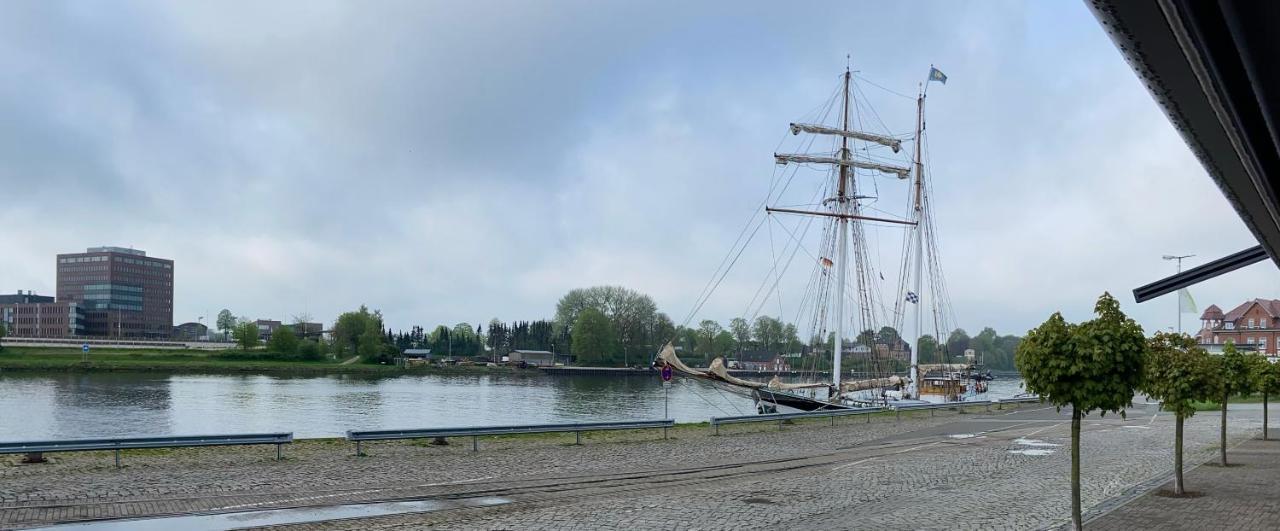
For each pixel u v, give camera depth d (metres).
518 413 67.94
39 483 18.67
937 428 40.84
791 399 52.78
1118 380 14.30
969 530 15.77
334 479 20.80
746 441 33.28
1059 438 35.72
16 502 16.50
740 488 20.88
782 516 17.08
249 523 15.26
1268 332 121.69
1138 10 2.35
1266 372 34.09
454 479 21.44
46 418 58.28
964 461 27.11
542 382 129.38
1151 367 20.06
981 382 95.06
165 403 73.12
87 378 111.88
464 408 73.50
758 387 52.91
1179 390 19.45
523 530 15.26
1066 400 14.83
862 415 47.38
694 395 94.44
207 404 72.75
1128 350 14.38
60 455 23.03
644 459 26.80
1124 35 2.56
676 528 15.73
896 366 75.38
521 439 31.08
